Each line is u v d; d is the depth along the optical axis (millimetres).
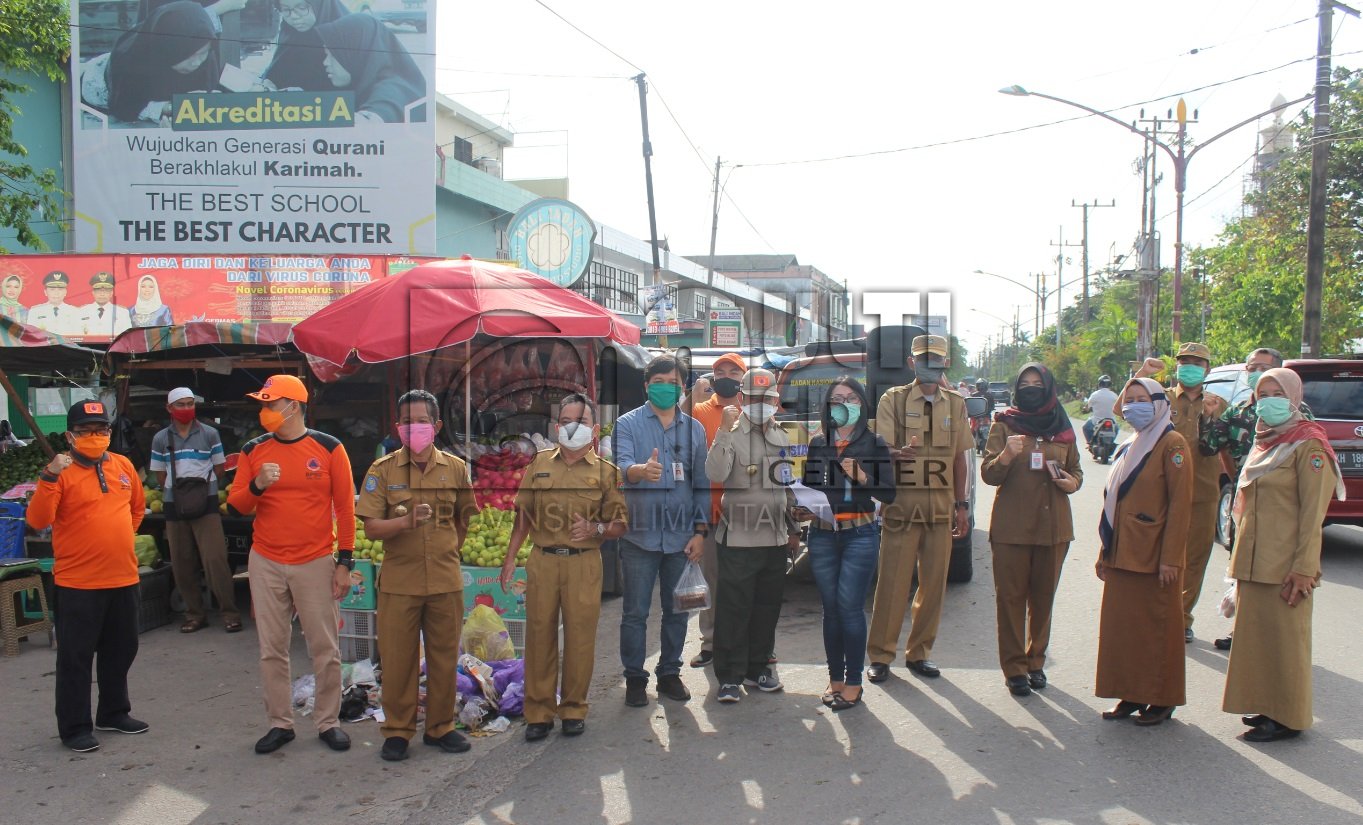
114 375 8992
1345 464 9453
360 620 6516
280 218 14656
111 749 5180
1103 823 4105
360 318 6680
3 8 13992
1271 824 4062
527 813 4359
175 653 7070
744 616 5824
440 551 5055
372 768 4914
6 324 8617
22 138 15617
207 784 4719
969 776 4637
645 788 4605
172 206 14578
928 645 6262
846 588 5625
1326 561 9562
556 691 5551
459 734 5191
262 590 5145
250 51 14570
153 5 14516
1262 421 5184
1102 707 5594
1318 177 16641
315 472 5168
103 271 12367
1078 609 7875
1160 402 5227
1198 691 5844
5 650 6895
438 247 21031
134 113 14531
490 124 29922
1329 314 21781
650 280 24797
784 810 4324
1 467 9758
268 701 5199
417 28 14688
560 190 28672
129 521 5422
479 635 6254
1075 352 48750
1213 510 6793
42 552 7629
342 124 14617
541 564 5297
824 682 6219
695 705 5816
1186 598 6859
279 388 5102
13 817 4355
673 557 5840
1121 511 5277
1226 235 27000
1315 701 5562
